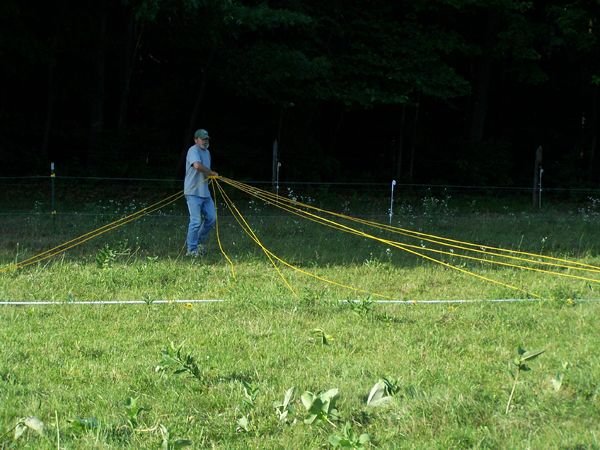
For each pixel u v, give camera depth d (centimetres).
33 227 1372
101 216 1533
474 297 919
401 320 792
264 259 1127
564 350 682
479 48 2341
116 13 2202
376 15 2228
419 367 633
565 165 2675
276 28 2067
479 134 2566
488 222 1652
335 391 501
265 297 871
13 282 928
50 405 536
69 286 917
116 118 2364
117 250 1139
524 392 566
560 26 2316
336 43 2223
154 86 2320
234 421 516
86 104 2348
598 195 2406
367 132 2641
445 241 1383
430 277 1038
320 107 2527
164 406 539
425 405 534
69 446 470
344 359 651
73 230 1359
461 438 485
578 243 1383
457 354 677
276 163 1869
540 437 486
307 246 1250
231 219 1556
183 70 2239
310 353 670
